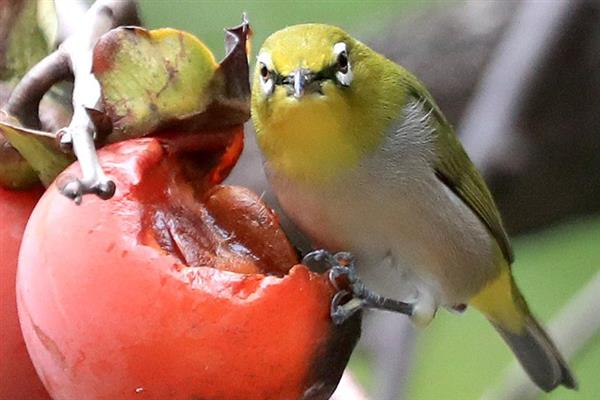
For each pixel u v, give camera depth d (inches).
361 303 73.8
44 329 73.3
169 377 73.2
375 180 77.0
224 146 74.4
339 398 75.5
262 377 73.3
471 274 78.5
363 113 76.9
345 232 77.2
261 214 74.4
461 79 82.5
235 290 73.2
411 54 82.7
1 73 74.8
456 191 78.2
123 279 73.2
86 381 73.3
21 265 73.5
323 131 76.5
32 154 74.0
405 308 77.4
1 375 74.0
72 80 74.2
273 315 73.2
